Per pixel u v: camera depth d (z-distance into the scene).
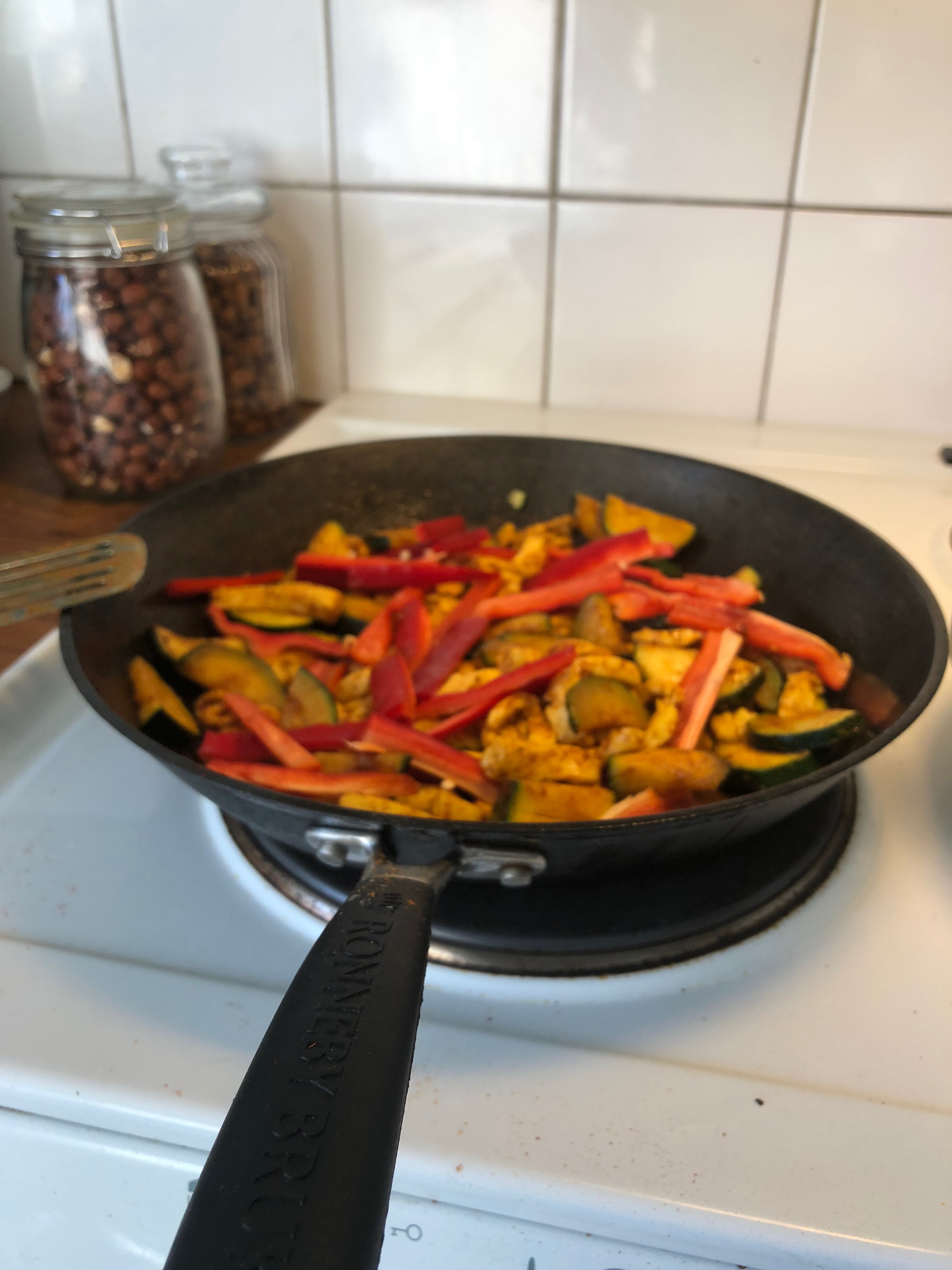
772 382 0.81
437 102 0.76
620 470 0.68
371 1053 0.25
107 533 0.61
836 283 0.76
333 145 0.79
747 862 0.41
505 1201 0.30
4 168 0.86
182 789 0.47
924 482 0.75
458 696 0.52
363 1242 0.21
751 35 0.69
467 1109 0.32
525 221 0.79
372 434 0.82
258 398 0.83
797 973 0.37
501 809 0.44
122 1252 0.35
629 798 0.44
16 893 0.41
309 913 0.40
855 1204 0.29
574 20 0.71
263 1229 0.21
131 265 0.65
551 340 0.83
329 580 0.61
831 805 0.44
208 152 0.76
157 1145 0.33
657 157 0.75
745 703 0.52
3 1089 0.33
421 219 0.81
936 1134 0.31
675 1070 0.33
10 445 0.82
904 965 0.38
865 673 0.52
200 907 0.40
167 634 0.52
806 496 0.60
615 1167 0.30
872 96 0.70
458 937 0.38
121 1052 0.34
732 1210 0.29
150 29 0.78
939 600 0.60
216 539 0.60
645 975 0.37
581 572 0.62
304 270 0.85
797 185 0.73
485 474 0.70
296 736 0.48
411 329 0.86
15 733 0.50
